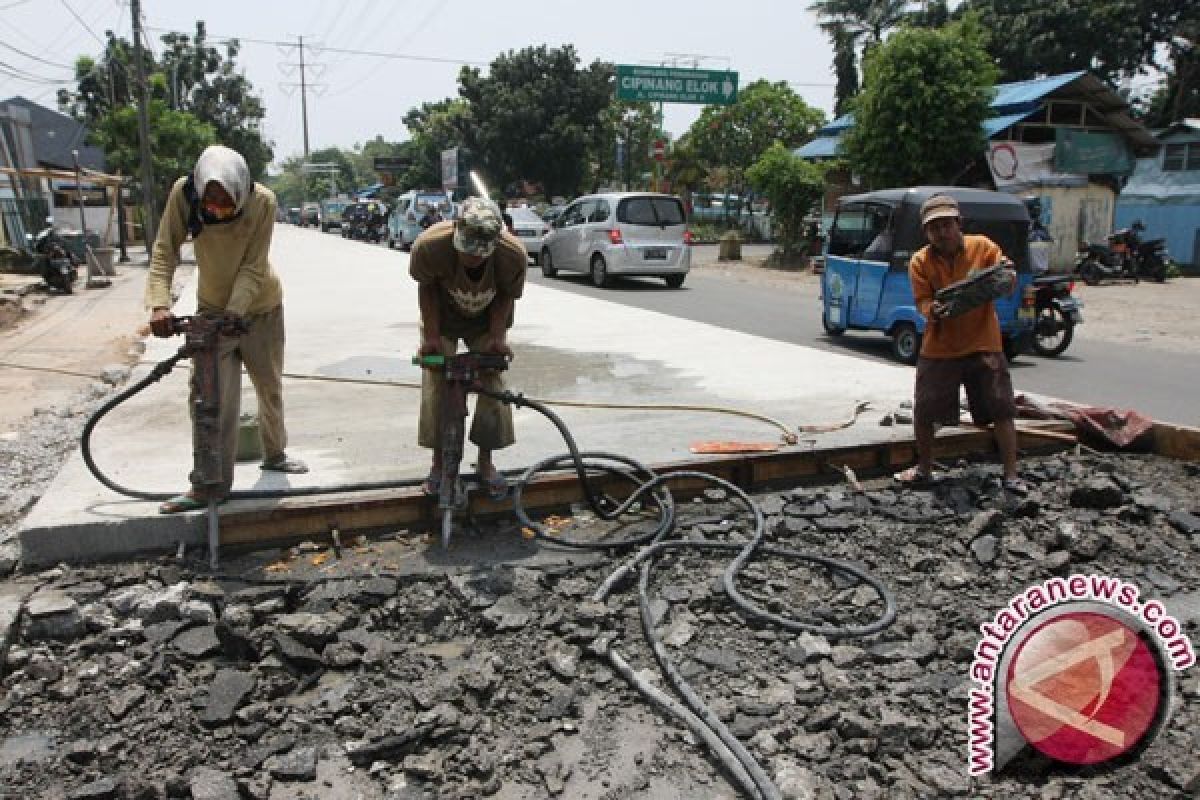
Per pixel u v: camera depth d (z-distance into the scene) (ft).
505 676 11.14
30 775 9.41
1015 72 106.01
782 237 85.92
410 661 11.42
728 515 15.84
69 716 10.39
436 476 14.60
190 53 178.19
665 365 26.78
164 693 10.70
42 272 55.26
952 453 18.89
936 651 11.74
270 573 13.23
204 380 13.10
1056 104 75.00
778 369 26.12
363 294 45.19
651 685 10.81
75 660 11.38
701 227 138.82
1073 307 34.99
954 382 16.51
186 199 13.20
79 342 37.22
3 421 23.89
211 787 9.05
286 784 9.32
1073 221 73.72
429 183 172.04
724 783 9.40
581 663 11.51
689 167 143.13
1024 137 76.89
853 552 14.61
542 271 67.46
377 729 10.05
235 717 10.23
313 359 27.37
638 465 16.24
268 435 15.69
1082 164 72.90
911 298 32.78
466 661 11.44
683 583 13.48
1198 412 25.63
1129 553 14.57
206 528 13.70
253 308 14.44
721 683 11.07
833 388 23.52
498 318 14.02
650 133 157.17
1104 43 102.17
